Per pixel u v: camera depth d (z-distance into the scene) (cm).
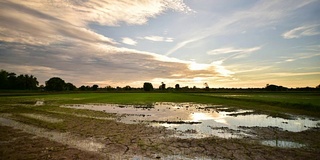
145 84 14100
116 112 2620
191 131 1541
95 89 15275
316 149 1117
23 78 12194
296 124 1877
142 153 1030
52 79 12500
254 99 4600
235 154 1023
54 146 1131
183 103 4103
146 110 2875
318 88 12188
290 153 1044
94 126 1695
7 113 2466
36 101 4403
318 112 2634
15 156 963
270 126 1766
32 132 1468
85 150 1070
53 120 1980
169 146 1149
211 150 1084
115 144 1180
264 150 1087
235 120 2078
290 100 4056
